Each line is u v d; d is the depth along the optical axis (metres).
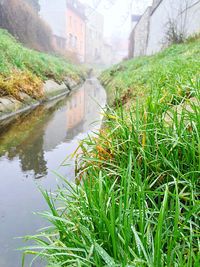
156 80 5.15
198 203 1.67
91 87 18.19
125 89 7.22
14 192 3.24
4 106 6.89
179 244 1.52
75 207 1.91
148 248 1.50
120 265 1.36
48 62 14.99
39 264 2.18
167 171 2.16
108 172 2.43
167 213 1.80
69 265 1.51
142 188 1.72
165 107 2.67
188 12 13.38
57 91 12.07
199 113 2.29
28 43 22.22
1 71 7.98
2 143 5.00
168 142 2.28
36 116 7.39
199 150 1.98
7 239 2.46
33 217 2.76
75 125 6.56
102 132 2.99
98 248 1.42
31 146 4.89
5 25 19.09
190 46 9.66
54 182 3.47
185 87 3.39
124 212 1.57
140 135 2.54
